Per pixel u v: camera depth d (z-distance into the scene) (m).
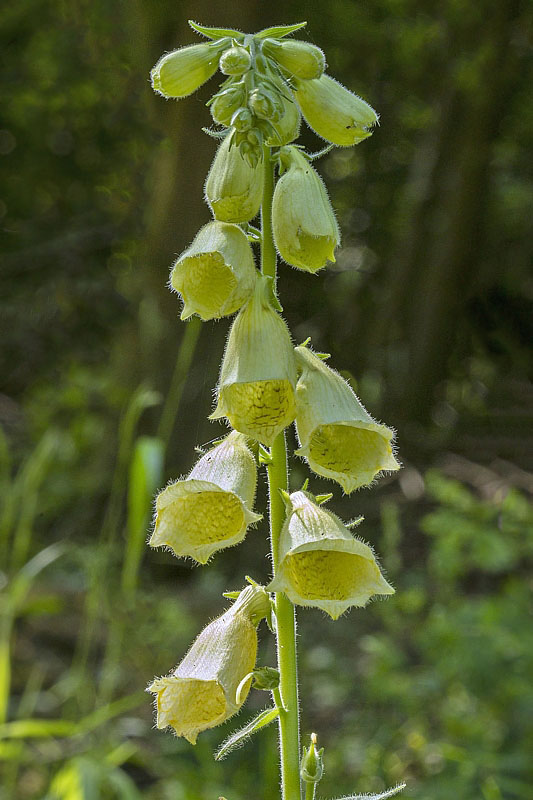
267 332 2.08
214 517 2.17
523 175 15.33
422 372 13.76
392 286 14.30
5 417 13.52
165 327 10.31
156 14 10.27
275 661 6.82
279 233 2.11
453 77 12.84
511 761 4.98
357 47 12.75
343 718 6.47
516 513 6.64
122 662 6.77
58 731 4.77
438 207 14.06
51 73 12.66
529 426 13.03
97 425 11.57
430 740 5.50
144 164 12.07
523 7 12.70
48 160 14.12
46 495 10.28
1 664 4.86
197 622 7.84
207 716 2.17
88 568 6.49
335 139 2.24
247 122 1.90
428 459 12.29
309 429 2.09
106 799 5.37
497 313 14.18
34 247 14.09
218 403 2.08
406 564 8.82
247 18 9.95
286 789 2.12
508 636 5.50
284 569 2.01
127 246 13.42
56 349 13.70
